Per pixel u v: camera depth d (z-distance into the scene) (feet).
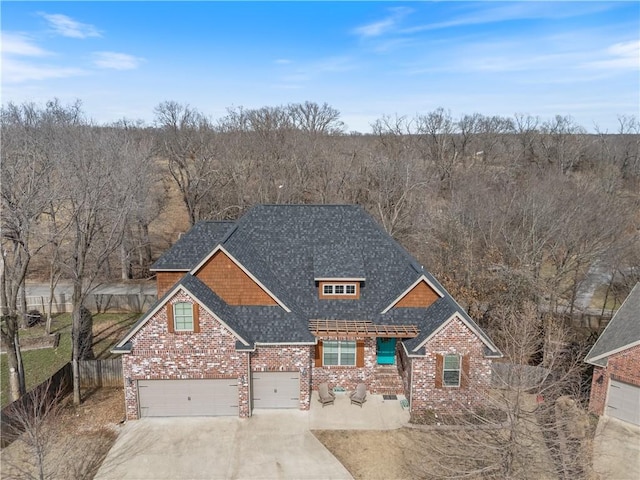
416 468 59.88
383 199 177.17
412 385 71.67
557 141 260.83
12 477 53.98
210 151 188.65
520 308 102.47
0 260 88.33
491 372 70.95
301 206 90.22
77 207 78.64
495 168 249.34
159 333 68.28
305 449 63.77
